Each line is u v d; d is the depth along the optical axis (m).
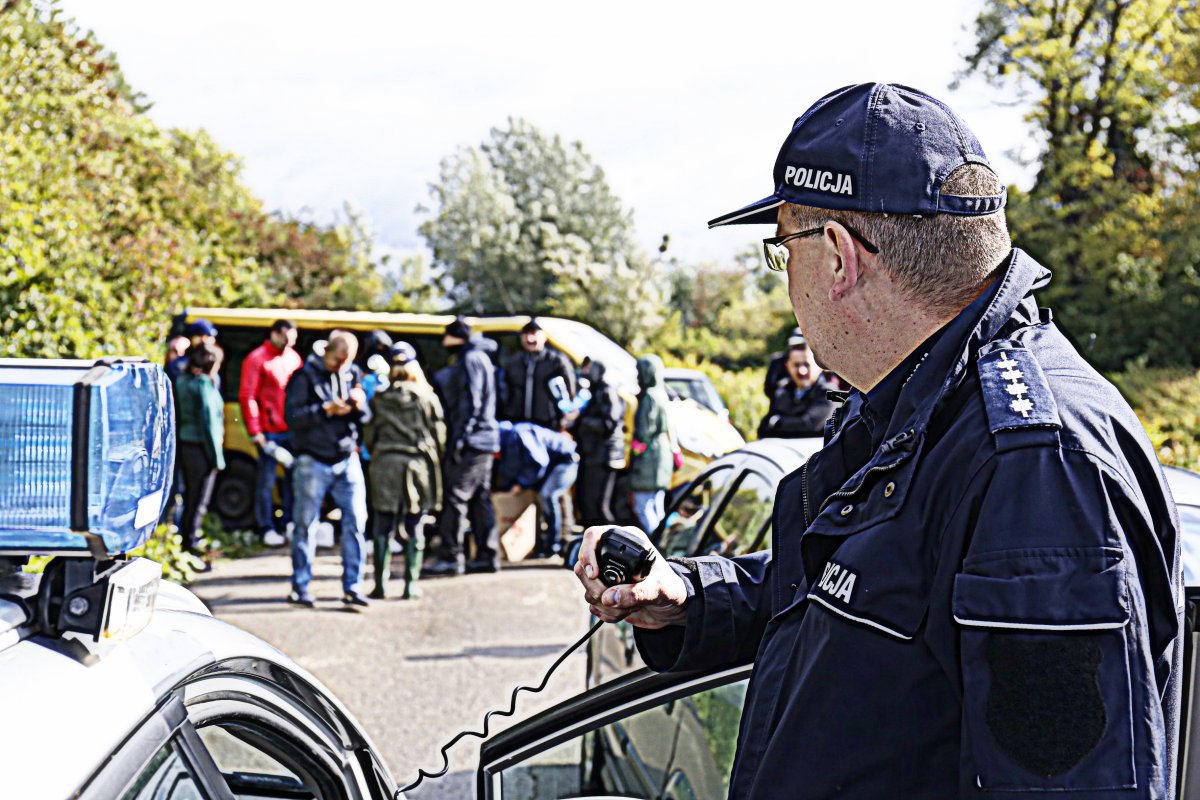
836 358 1.38
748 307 48.50
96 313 7.25
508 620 6.90
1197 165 27.34
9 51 8.97
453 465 8.11
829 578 1.23
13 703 0.93
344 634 6.58
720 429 9.32
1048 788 1.01
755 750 1.31
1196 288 25.77
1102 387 1.20
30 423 0.99
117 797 0.95
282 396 9.07
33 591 1.05
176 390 8.27
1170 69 27.88
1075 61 28.55
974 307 1.27
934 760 1.16
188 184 16.66
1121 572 1.04
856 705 1.18
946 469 1.17
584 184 70.12
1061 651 1.02
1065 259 27.50
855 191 1.28
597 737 3.02
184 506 8.41
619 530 1.65
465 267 66.56
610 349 9.58
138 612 1.09
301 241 25.06
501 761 2.10
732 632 1.67
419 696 5.46
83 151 10.16
